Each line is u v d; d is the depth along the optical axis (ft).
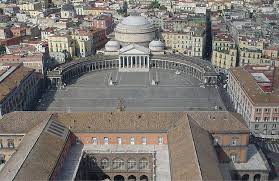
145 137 574.15
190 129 526.57
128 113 588.91
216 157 496.64
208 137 541.75
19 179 430.61
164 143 577.43
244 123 589.73
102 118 583.99
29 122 574.97
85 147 573.74
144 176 572.92
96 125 576.20
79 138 577.02
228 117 576.61
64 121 580.30
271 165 614.75
